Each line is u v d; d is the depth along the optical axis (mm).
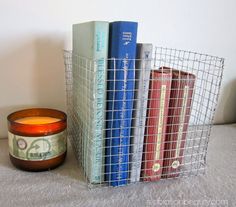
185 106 536
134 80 483
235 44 915
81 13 715
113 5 738
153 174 547
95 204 467
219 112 965
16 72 701
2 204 457
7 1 648
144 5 769
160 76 498
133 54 468
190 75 530
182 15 818
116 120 493
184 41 845
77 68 593
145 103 505
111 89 478
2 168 573
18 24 671
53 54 719
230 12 872
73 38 635
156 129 527
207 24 856
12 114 604
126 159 521
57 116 645
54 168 578
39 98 740
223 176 583
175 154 557
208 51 885
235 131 867
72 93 691
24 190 499
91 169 511
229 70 935
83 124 552
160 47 802
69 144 715
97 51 459
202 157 616
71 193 496
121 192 506
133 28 455
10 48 680
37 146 536
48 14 688
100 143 503
